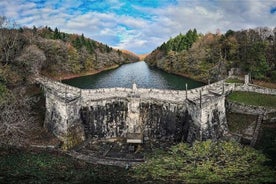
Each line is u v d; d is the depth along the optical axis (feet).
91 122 238.89
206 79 442.91
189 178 137.08
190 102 224.74
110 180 153.89
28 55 304.91
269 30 500.74
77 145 223.71
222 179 131.64
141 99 242.78
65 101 213.25
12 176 146.41
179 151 166.91
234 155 153.07
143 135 243.40
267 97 274.57
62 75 470.80
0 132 190.49
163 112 241.55
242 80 333.01
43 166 169.07
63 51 460.14
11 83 263.08
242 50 395.75
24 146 197.47
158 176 142.31
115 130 244.83
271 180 127.65
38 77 310.86
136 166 165.78
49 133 224.74
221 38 459.32
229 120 251.60
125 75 546.26
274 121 239.30
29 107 233.76
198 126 215.72
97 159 200.54
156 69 643.86
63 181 147.33
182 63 526.16
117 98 244.01
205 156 153.17
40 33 490.90
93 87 419.74
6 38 306.14
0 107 204.23
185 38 558.56
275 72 341.82
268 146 197.57
